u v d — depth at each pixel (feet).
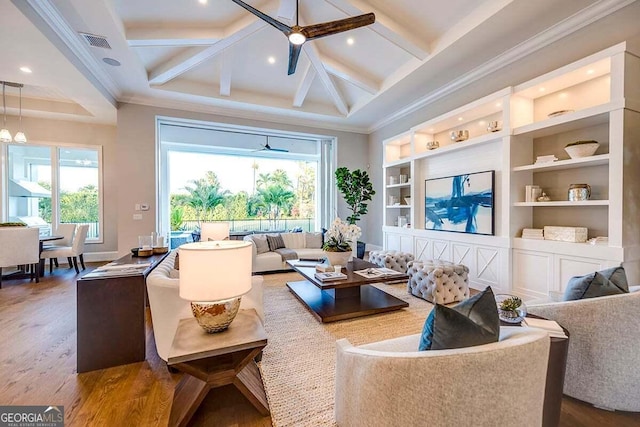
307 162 30.58
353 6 11.06
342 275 10.58
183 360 4.57
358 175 21.20
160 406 5.64
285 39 14.52
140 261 9.43
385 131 22.53
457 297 11.44
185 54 14.38
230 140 23.97
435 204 16.58
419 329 9.00
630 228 9.09
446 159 16.11
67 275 16.12
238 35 12.68
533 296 11.35
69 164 20.47
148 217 18.11
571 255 10.18
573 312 5.57
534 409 3.51
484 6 10.57
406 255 14.87
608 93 10.20
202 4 11.56
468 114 14.74
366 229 24.81
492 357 3.20
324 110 21.31
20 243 14.03
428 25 12.16
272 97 19.81
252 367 6.35
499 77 13.39
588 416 5.31
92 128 20.75
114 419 5.27
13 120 18.86
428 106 18.02
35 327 9.22
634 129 9.12
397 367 3.57
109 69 14.51
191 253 4.69
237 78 17.70
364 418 4.12
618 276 6.17
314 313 9.93
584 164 10.44
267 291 13.03
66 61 11.96
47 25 10.38
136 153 17.89
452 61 13.37
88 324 6.81
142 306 7.25
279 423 5.17
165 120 19.29
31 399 5.81
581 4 9.70
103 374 6.70
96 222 21.18
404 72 15.01
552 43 11.26
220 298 4.70
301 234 19.43
